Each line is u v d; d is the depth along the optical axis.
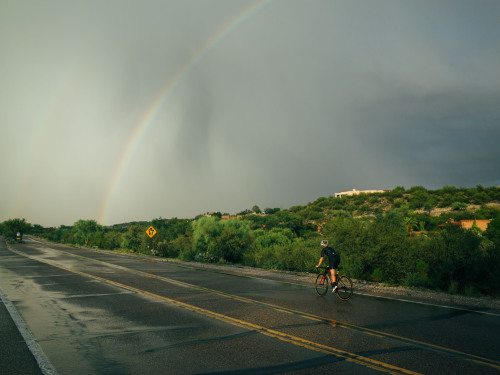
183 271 19.69
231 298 11.09
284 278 16.36
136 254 37.72
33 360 5.55
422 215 75.00
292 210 129.62
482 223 61.81
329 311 9.10
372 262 15.20
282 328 7.40
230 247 28.08
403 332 7.07
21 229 80.81
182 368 5.16
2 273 18.52
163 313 8.94
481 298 11.29
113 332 7.18
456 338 6.66
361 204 113.06
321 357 5.60
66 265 23.25
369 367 5.17
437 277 13.53
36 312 9.16
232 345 6.24
